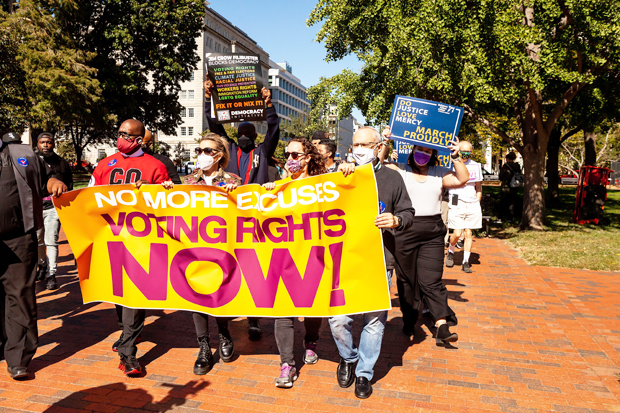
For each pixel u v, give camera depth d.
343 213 3.62
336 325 3.61
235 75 4.49
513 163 14.76
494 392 3.60
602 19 10.55
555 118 12.13
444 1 10.82
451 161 4.50
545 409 3.35
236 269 3.87
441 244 4.36
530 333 4.87
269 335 4.88
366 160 3.72
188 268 3.95
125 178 4.23
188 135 86.50
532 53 11.61
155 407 3.37
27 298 3.81
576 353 4.35
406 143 4.47
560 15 11.17
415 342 4.65
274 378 3.84
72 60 23.34
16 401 3.44
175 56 29.12
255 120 4.55
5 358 3.79
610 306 5.82
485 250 9.92
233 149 4.75
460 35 10.98
